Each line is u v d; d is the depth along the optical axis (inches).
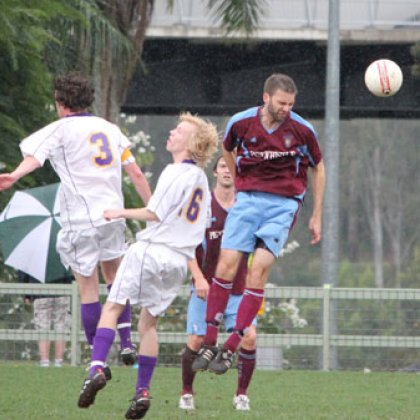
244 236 1216.2
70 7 2497.5
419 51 3833.7
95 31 2790.4
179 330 2204.7
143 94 3932.1
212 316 1211.2
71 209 1125.1
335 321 2004.2
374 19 3878.0
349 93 3978.8
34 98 2454.5
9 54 2278.5
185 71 3932.1
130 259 1090.1
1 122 2363.4
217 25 3779.5
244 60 3924.7
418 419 1268.5
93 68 2837.1
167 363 2111.2
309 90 3981.3
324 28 3831.2
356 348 2091.5
